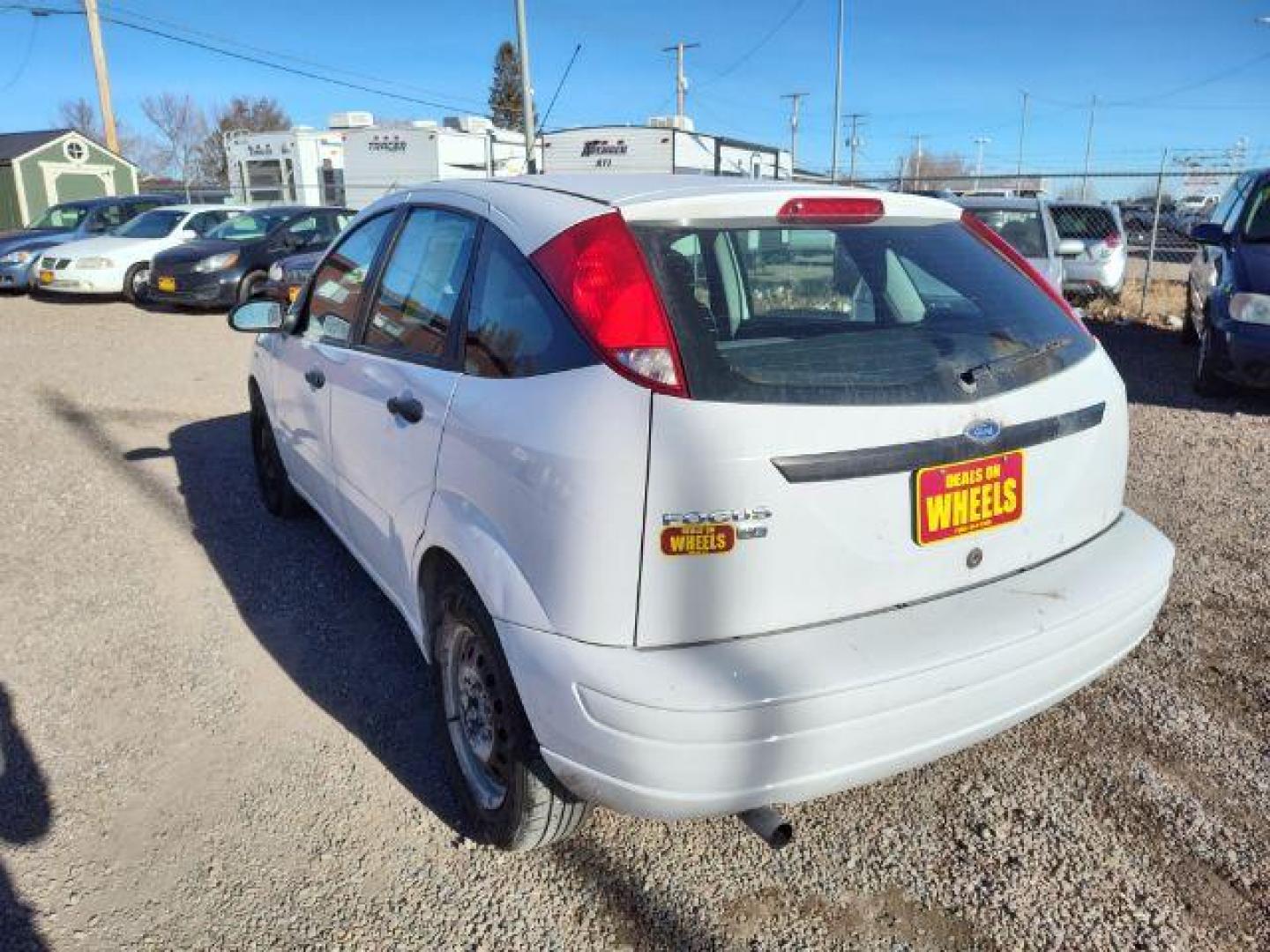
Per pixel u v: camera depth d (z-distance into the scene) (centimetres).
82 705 345
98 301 1472
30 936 242
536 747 237
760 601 214
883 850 272
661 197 244
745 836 279
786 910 251
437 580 281
